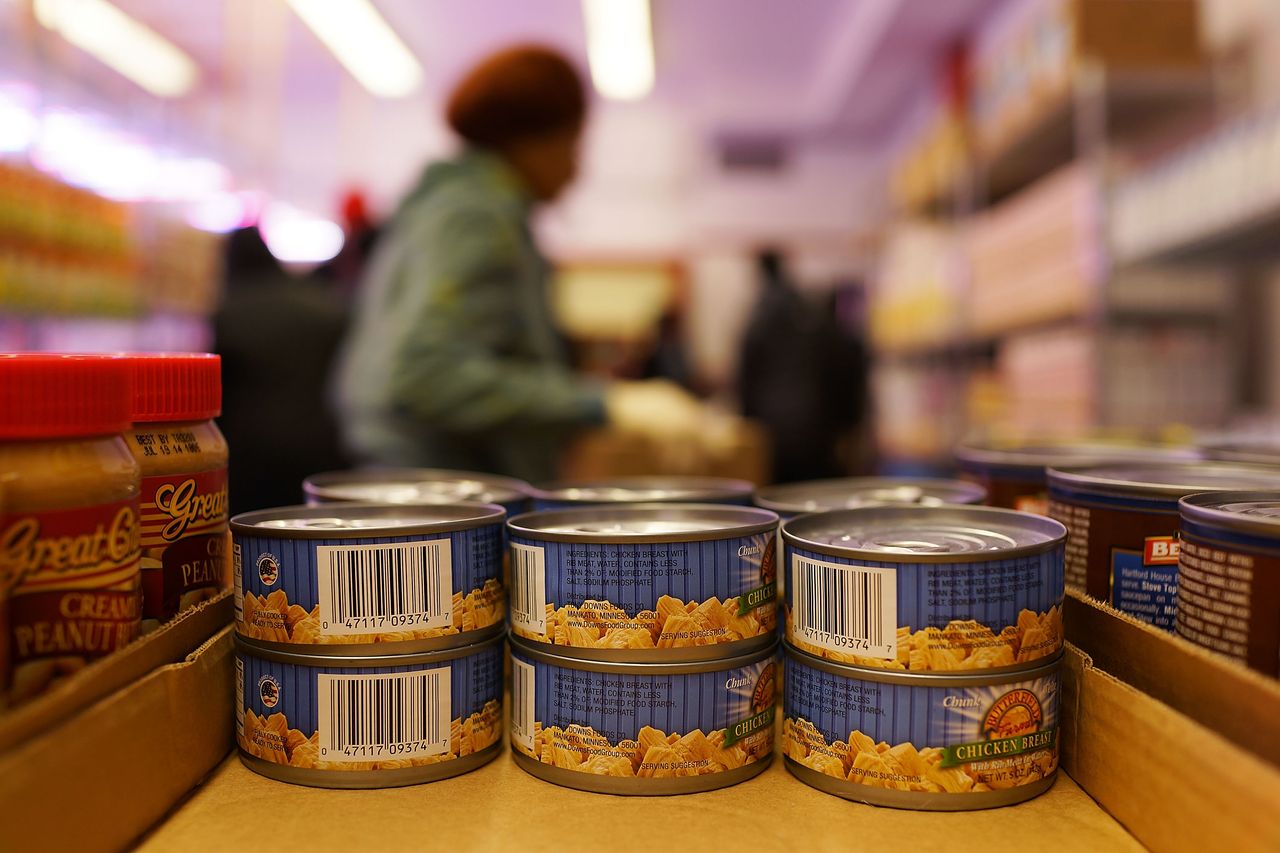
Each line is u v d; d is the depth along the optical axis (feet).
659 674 1.74
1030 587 1.70
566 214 24.13
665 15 11.14
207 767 1.82
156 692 1.61
